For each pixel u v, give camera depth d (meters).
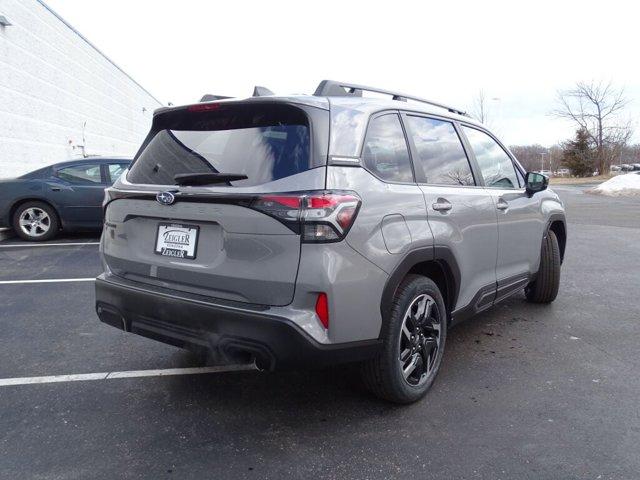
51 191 8.85
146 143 3.27
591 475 2.39
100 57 23.22
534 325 4.61
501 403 3.10
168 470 2.42
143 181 3.03
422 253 2.95
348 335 2.54
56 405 3.07
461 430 2.79
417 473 2.41
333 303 2.45
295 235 2.41
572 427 2.82
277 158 2.58
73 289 5.75
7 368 3.61
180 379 3.44
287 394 3.22
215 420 2.90
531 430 2.79
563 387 3.33
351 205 2.51
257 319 2.44
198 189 2.66
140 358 3.80
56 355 3.84
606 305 5.26
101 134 23.38
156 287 2.89
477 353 3.92
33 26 15.44
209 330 2.60
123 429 2.80
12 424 2.84
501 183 4.25
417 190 3.05
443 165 3.48
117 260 3.14
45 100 16.39
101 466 2.46
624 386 3.34
